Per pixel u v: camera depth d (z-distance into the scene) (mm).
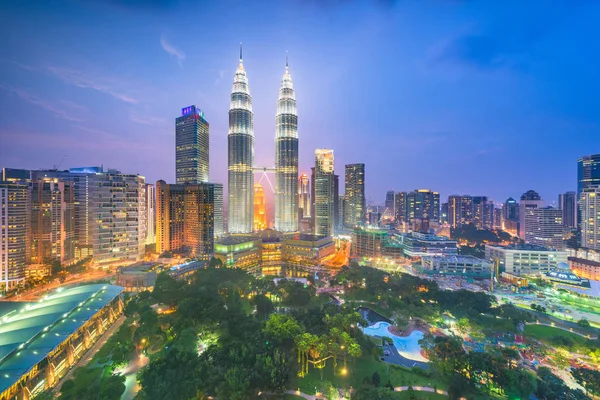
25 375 111812
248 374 114875
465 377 127125
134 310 182875
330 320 156750
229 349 133375
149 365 121312
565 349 155125
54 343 129000
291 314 176875
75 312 161500
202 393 108312
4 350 119562
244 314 177500
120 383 111062
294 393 118062
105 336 170250
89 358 147625
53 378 125938
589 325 194250
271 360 122125
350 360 144500
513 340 171375
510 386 120688
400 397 116438
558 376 140500
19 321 148375
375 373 125500
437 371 136250
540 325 197750
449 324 193375
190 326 161125
